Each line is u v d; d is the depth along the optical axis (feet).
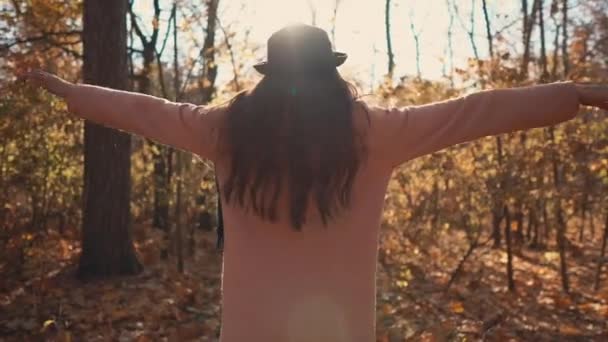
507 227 25.94
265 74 5.47
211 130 5.45
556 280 28.99
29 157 28.35
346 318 5.16
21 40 26.23
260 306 5.15
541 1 27.37
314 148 5.02
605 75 32.45
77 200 35.19
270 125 5.11
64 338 16.42
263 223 5.22
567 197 25.46
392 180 28.58
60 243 31.55
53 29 29.17
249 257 5.24
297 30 5.38
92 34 24.54
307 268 5.16
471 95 5.25
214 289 24.66
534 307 23.00
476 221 26.30
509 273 25.75
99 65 24.48
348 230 5.21
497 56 24.00
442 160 26.37
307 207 5.11
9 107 24.88
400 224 28.17
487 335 18.78
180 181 27.71
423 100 26.11
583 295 25.39
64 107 27.96
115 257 25.75
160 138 5.57
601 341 18.80
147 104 5.57
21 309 19.69
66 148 31.48
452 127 5.21
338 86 5.33
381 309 20.04
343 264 5.20
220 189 5.50
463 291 24.84
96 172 25.63
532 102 5.11
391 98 26.07
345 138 5.09
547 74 25.54
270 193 5.15
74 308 20.47
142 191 43.80
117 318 19.10
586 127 25.44
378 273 26.73
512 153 24.40
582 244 42.04
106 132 25.62
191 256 31.99
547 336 19.20
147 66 31.53
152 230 40.24
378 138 5.24
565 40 33.73
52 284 23.27
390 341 17.04
